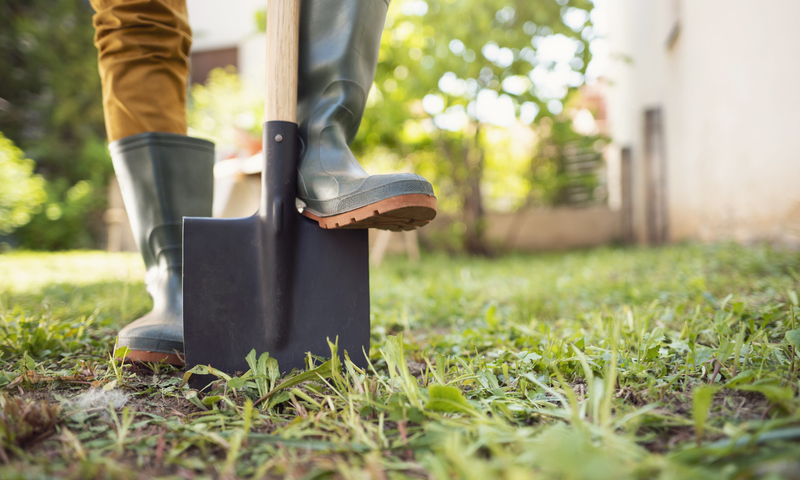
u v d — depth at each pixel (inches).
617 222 300.4
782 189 116.9
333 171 42.8
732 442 21.4
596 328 51.3
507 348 47.3
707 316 54.5
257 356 41.7
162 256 51.2
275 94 43.2
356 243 44.8
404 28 235.8
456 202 284.2
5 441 26.6
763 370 33.1
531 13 219.8
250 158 139.5
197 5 396.5
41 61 336.8
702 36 167.0
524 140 361.1
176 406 34.5
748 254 108.1
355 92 46.4
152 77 51.8
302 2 47.1
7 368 42.0
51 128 341.1
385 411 31.3
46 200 303.7
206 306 41.1
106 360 44.6
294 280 42.9
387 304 90.3
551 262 191.6
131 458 26.1
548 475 20.2
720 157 156.9
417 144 278.4
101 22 51.7
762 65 124.2
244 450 26.6
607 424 24.7
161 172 51.3
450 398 29.0
